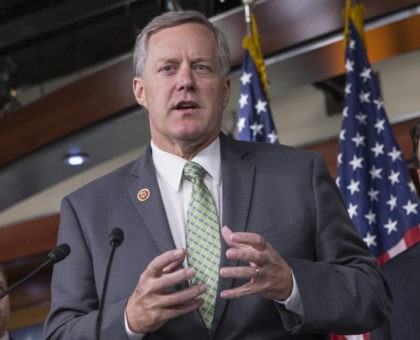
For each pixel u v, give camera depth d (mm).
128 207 3131
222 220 3041
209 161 3195
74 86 9539
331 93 9656
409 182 5637
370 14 7711
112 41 9898
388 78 9586
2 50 10406
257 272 2631
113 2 9844
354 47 6215
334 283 2842
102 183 3266
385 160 5777
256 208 3064
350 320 2824
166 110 3123
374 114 5957
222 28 8172
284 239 2988
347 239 3066
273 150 3264
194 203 3090
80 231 3137
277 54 8227
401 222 5527
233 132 9516
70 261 3096
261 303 2898
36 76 10305
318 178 3135
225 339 2865
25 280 2889
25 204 11547
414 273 4258
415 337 4125
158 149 3254
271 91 8797
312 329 2807
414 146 4645
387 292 3061
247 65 6270
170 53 3170
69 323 2912
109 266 2785
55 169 10172
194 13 3295
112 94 9312
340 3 7797
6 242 11445
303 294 2777
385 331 4176
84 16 10039
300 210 3047
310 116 9938
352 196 5676
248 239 2619
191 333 2875
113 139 9656
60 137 9703
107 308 2824
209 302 2912
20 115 9891
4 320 5449
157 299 2615
